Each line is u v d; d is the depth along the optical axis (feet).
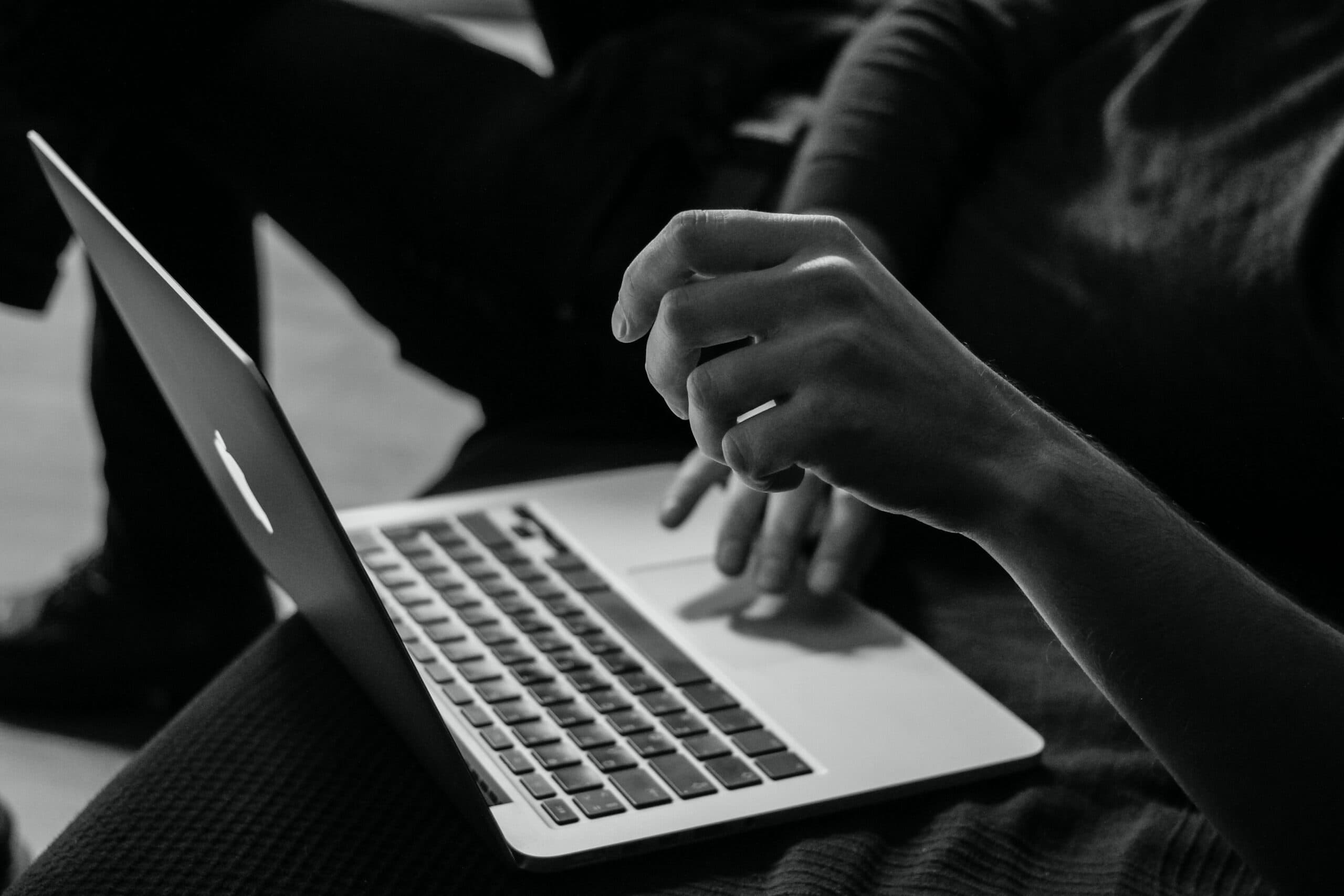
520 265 3.45
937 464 1.62
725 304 1.54
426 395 7.05
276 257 8.70
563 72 4.11
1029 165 2.91
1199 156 2.62
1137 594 1.64
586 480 2.86
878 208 2.84
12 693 4.57
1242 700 1.63
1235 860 1.90
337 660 2.24
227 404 1.73
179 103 3.72
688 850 1.83
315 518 1.62
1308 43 2.59
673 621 2.33
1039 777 2.04
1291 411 2.41
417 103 3.58
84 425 6.48
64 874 1.76
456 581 2.42
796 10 4.05
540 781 1.88
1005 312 2.75
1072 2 3.22
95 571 4.53
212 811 1.87
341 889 1.73
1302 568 2.47
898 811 1.95
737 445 1.54
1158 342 2.55
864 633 2.33
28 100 3.52
